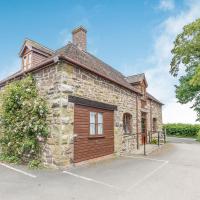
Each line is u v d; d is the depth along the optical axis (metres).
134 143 13.14
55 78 7.84
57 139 7.46
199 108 21.39
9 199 4.61
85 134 8.70
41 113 7.89
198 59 20.34
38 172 7.03
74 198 4.70
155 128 19.25
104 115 10.15
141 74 16.28
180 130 30.19
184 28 20.03
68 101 7.83
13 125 8.83
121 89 11.91
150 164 8.62
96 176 6.62
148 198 4.75
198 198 4.77
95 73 9.33
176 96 22.83
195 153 11.91
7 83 10.63
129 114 12.84
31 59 10.19
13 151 8.98
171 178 6.45
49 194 4.94
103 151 9.84
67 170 7.36
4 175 6.61
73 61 7.95
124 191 5.21
